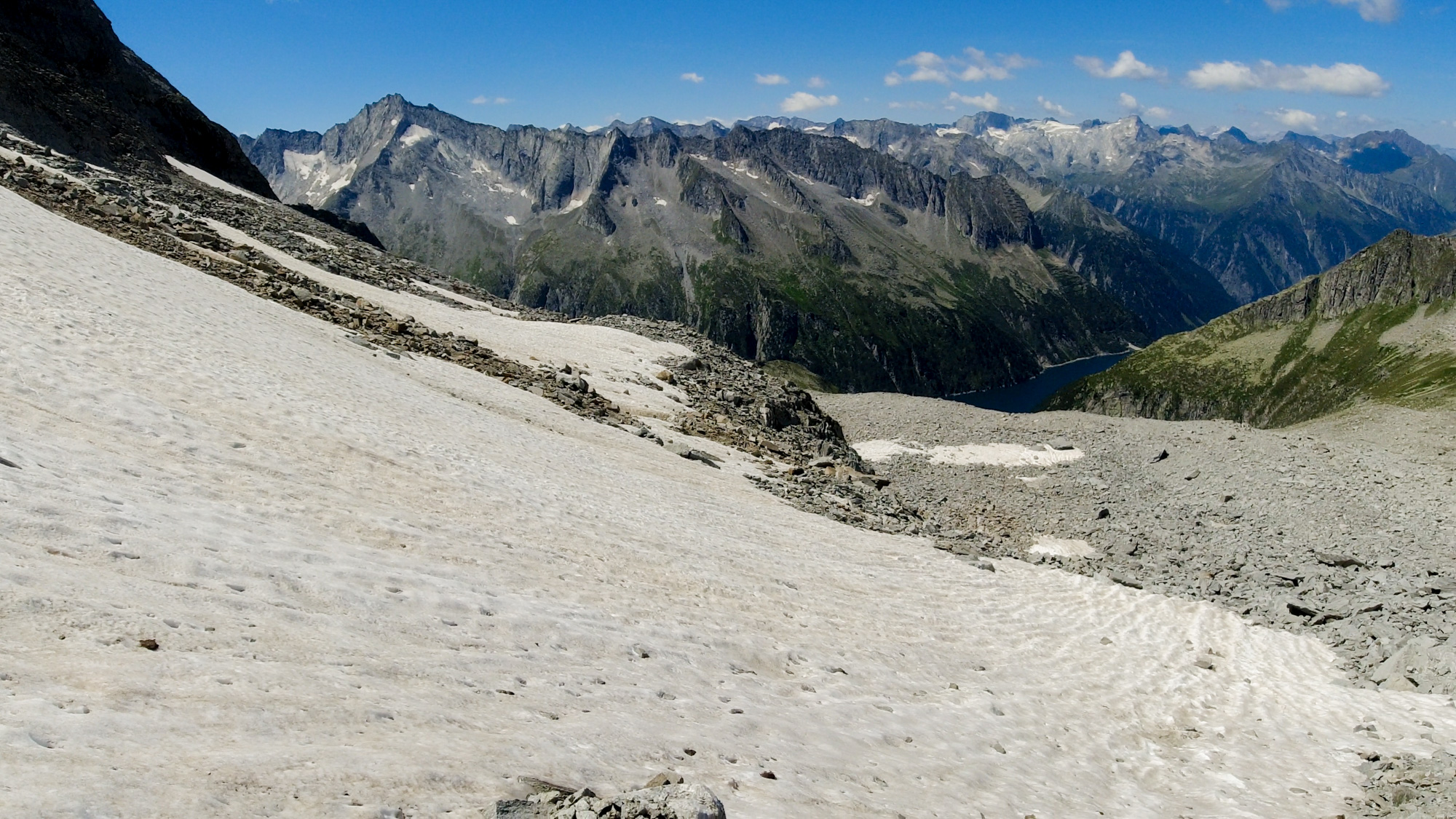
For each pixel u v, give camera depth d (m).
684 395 52.34
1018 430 75.38
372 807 6.97
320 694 8.52
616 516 22.25
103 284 24.45
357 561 12.58
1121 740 18.81
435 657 10.72
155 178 62.66
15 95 57.88
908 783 12.73
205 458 14.42
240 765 6.74
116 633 8.05
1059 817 13.51
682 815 7.89
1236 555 42.50
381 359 32.66
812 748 12.74
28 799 5.39
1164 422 76.50
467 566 14.45
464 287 70.25
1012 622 25.80
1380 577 36.06
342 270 54.88
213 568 10.38
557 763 9.02
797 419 60.25
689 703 12.70
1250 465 61.53
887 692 17.02
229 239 48.09
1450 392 189.75
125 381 16.67
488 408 31.55
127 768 6.22
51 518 9.71
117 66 77.38
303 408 20.02
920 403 85.50
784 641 17.61
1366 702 22.95
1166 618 29.67
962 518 51.09
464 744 8.64
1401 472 58.44
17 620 7.55
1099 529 50.12
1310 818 15.88
